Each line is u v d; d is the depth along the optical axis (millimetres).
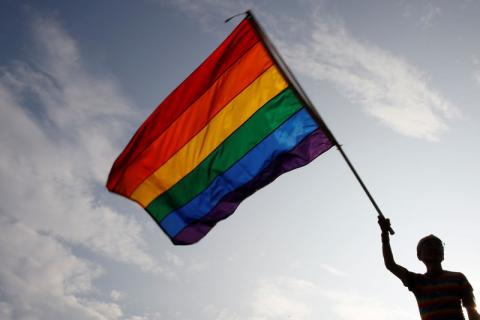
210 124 8047
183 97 8117
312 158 7527
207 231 7965
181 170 8008
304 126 7723
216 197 7883
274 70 7953
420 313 5547
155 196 8070
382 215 6684
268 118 7875
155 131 8078
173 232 8000
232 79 8094
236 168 7855
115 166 8094
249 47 8078
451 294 5449
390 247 6223
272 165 7730
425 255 5773
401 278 5801
